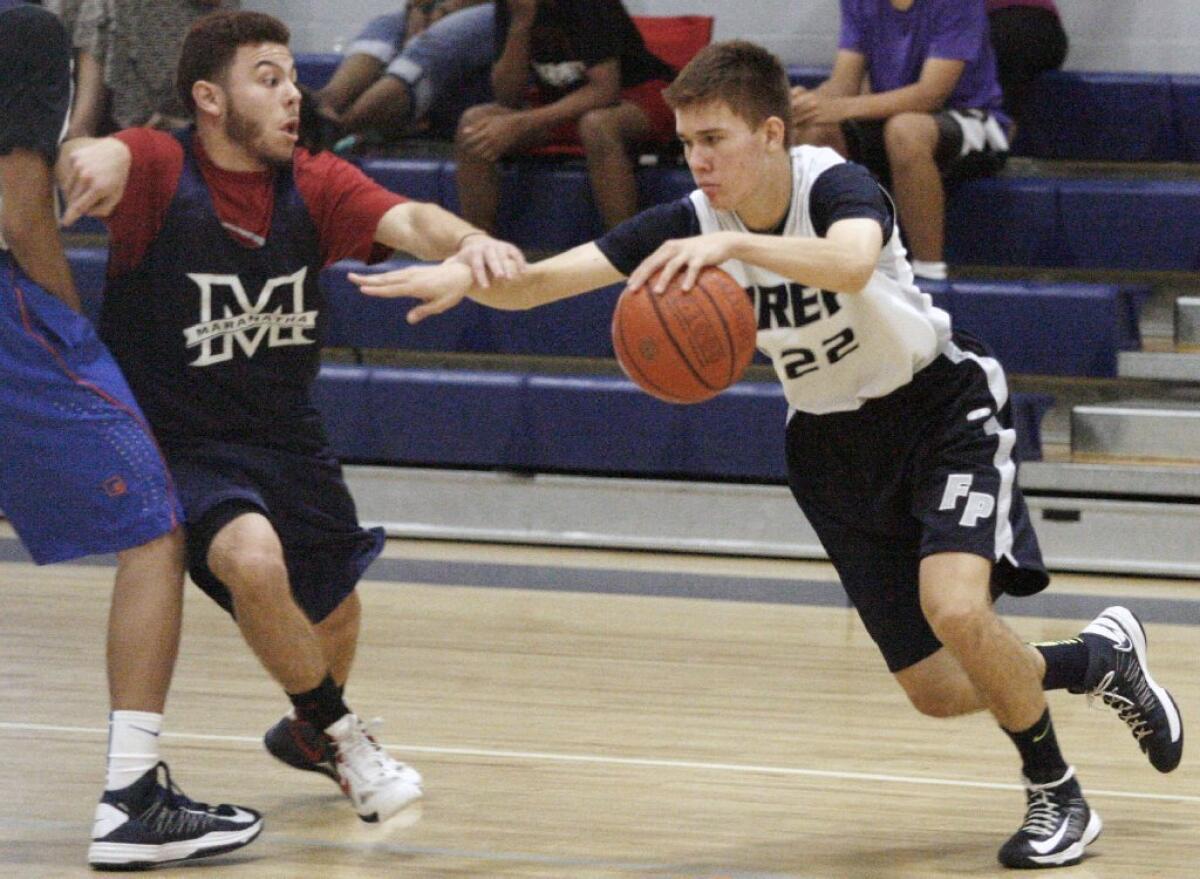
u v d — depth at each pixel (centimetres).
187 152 738
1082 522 1466
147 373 755
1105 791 857
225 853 735
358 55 1817
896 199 1572
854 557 783
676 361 677
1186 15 1827
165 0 1598
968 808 825
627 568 1470
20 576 1397
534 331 1648
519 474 1587
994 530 720
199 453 759
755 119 688
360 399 1603
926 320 737
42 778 858
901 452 753
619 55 1664
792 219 711
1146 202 1619
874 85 1634
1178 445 1495
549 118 1658
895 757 919
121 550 720
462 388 1583
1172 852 755
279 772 888
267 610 715
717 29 1930
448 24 1812
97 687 1056
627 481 1550
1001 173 1816
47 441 712
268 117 724
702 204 731
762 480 1542
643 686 1077
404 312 1677
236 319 746
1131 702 823
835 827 791
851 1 1623
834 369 743
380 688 1063
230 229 737
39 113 705
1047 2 1762
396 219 751
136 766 714
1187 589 1403
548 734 961
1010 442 746
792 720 998
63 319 721
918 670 784
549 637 1214
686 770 888
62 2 1616
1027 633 1238
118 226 726
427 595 1353
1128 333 1603
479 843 761
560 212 1712
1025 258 1658
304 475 779
